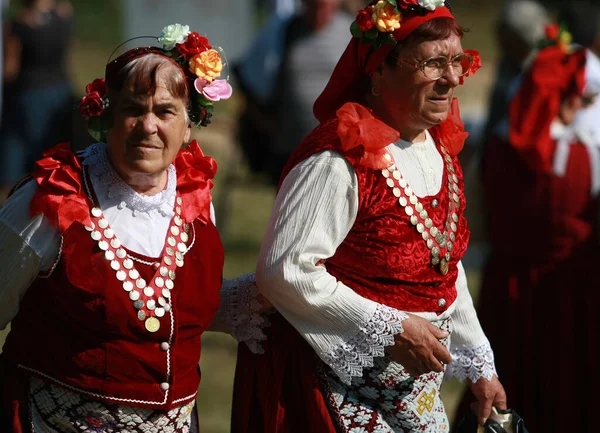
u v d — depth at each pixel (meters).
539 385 10.30
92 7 48.56
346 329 6.58
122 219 6.18
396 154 6.81
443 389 12.74
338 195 6.52
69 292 6.03
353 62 6.91
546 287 10.27
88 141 16.95
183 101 6.16
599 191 10.16
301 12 15.91
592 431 10.18
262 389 7.09
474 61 6.93
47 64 19.75
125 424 6.22
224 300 7.10
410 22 6.57
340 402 6.89
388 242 6.66
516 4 14.01
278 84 15.92
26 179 6.20
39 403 6.20
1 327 6.26
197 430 6.81
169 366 6.26
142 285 6.13
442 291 6.98
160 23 18.42
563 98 10.23
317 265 6.61
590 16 12.32
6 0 19.97
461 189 7.18
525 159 10.18
